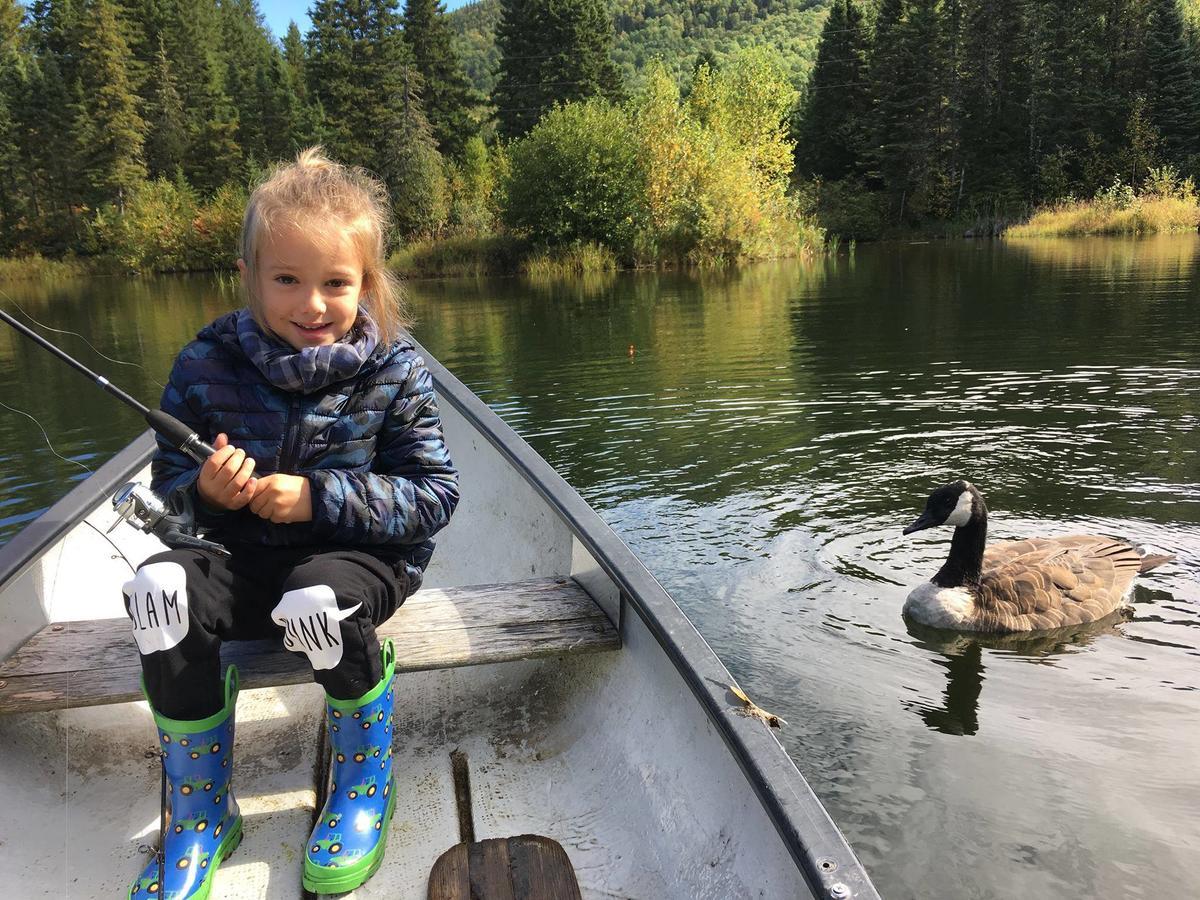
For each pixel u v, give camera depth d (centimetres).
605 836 186
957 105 4938
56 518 234
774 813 134
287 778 204
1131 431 740
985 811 299
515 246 3350
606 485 648
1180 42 4594
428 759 213
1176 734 346
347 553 185
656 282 2530
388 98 5078
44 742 206
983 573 465
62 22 5528
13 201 4469
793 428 785
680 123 3284
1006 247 3416
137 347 1473
